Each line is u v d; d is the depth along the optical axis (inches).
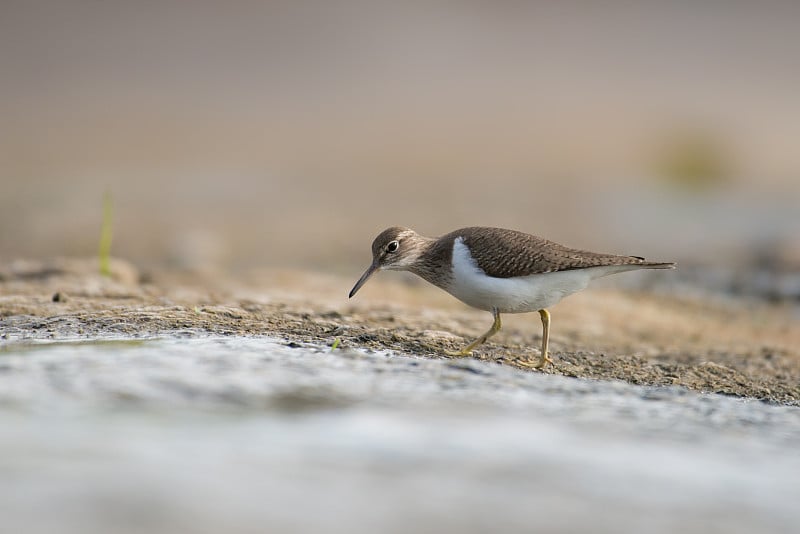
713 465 264.8
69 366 311.4
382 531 207.3
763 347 513.7
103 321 404.8
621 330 537.6
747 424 312.8
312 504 218.4
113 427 258.5
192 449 245.9
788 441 295.6
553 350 448.5
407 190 1123.3
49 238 874.1
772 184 1177.4
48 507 207.0
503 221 959.0
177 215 978.1
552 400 316.8
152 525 201.8
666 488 243.8
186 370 312.0
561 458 258.5
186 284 567.5
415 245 446.6
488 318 520.1
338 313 462.0
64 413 267.1
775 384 414.6
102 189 1100.5
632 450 271.0
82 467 229.8
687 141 1295.5
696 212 1031.0
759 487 249.9
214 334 384.8
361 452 252.7
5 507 205.9
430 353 392.2
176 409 275.7
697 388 391.9
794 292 698.2
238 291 536.7
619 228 941.8
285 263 784.3
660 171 1226.0
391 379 322.7
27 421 259.8
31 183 1118.4
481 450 259.8
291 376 315.3
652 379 402.3
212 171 1205.1
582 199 1087.6
